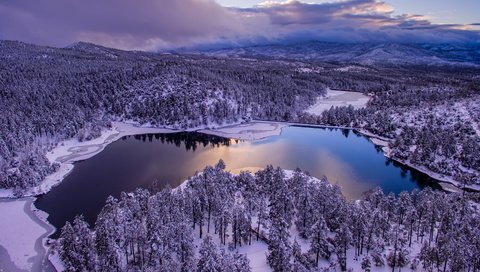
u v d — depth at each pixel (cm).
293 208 9969
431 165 15612
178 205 9338
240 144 19800
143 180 14088
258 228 9175
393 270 7731
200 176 11838
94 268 7606
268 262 7988
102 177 14412
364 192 12862
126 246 8012
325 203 9869
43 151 17000
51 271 8206
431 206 9000
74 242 7612
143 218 9688
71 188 13212
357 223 8344
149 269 6812
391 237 8700
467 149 15412
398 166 16438
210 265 6669
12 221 10556
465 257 7188
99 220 8288
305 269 7225
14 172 12825
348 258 8338
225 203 9375
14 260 8644
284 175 12406
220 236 8894
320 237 8000
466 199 10612
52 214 11056
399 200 9912
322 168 15838
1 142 15512
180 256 7906
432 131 18625
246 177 12144
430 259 7669
